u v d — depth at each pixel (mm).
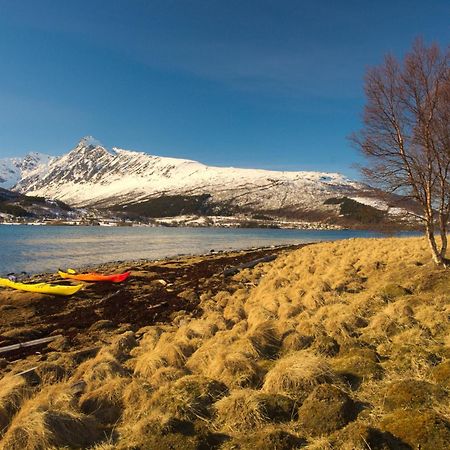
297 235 133125
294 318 11062
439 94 15305
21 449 5199
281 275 22250
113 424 6020
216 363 7445
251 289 19719
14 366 10555
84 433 5566
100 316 16781
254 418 5391
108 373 7879
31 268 38625
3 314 17812
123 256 51094
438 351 7016
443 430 4449
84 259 46844
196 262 36781
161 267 33312
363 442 4430
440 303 10164
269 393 5914
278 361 7453
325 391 5469
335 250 34031
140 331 13438
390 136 16594
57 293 21422
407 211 16969
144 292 22078
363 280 16875
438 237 33469
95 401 6582
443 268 14469
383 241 37250
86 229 150250
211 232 152750
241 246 73000
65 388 7215
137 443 5035
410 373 6348
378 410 5359
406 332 8188
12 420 6352
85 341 13141
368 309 10688
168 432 5145
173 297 19922
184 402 5785
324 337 8266
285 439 4797
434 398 5316
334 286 15008
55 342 12820
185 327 11086
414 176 16438
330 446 4613
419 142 16000
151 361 8211
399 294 11922
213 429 5367
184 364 8391
